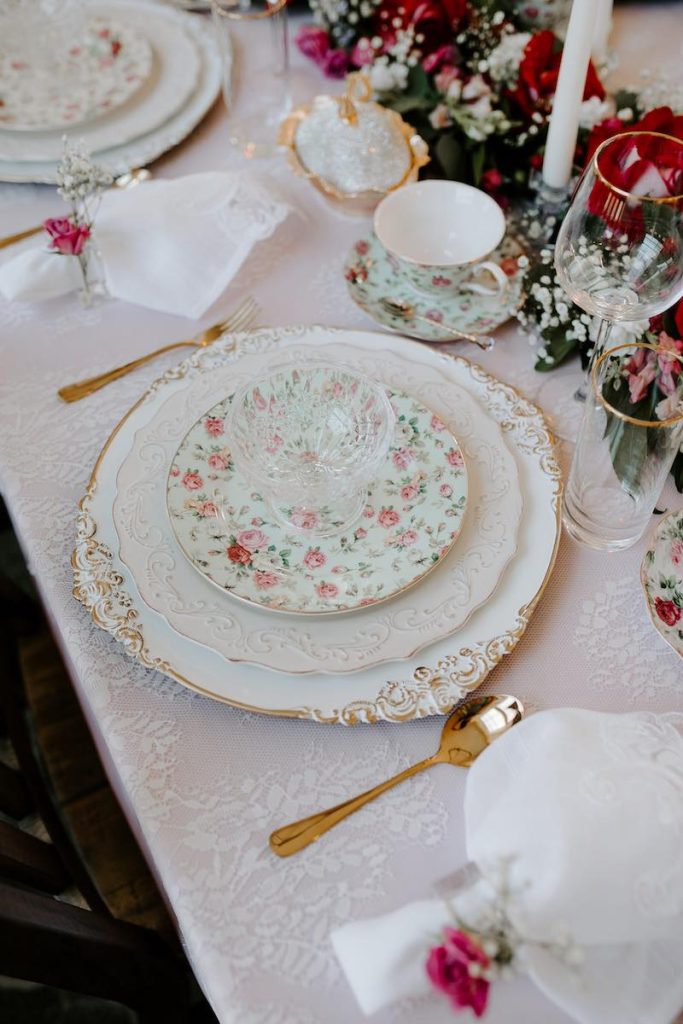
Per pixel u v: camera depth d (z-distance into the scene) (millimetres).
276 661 602
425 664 614
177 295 863
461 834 559
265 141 1045
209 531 662
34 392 805
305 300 887
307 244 941
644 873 489
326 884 540
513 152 965
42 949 624
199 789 580
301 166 943
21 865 780
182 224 879
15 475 743
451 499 678
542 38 953
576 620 659
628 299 711
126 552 659
